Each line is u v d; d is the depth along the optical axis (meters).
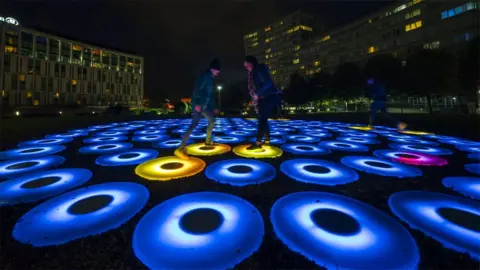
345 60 70.88
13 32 59.66
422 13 50.06
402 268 1.38
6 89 58.31
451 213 2.01
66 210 2.00
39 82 64.50
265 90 4.21
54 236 1.64
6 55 58.41
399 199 2.28
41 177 2.84
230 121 14.08
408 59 26.98
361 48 65.69
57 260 1.42
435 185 2.66
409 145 5.24
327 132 7.86
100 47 79.62
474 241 1.62
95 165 3.39
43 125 9.72
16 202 2.14
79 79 73.50
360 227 1.79
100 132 7.70
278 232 1.72
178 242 1.59
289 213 1.99
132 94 89.50
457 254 1.49
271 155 4.10
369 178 2.88
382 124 11.11
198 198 2.26
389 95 31.25
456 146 5.12
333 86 41.28
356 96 39.16
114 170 3.13
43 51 65.56
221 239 1.63
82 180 2.74
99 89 78.62
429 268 1.38
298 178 2.85
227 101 68.19
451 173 3.09
